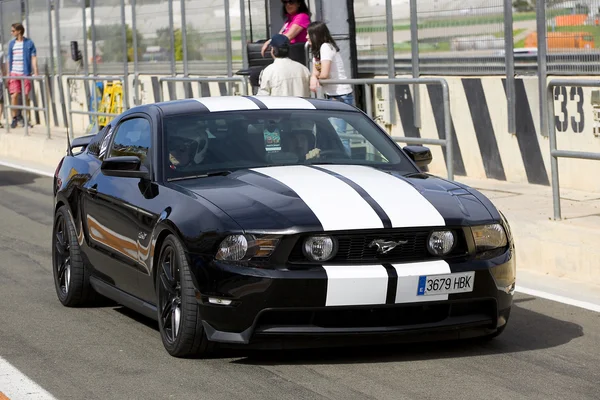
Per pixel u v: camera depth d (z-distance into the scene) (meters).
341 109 10.63
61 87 31.89
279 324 8.23
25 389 7.98
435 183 9.33
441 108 18.48
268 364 8.51
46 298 11.49
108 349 9.16
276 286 8.07
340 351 8.88
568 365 8.46
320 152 9.95
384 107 19.66
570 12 15.70
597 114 15.40
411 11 18.91
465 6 17.75
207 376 8.21
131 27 29.17
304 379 8.07
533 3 16.38
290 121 10.22
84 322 10.29
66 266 11.21
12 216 18.05
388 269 8.16
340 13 20.00
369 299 8.12
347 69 20.11
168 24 27.36
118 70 30.05
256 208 8.47
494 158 17.53
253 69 19.95
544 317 10.17
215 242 8.31
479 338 9.26
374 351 8.88
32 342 9.50
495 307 8.59
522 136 16.92
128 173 9.59
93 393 7.85
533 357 8.70
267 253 8.18
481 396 7.60
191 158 9.65
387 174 9.45
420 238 8.38
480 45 17.55
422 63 18.83
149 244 9.16
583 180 15.85
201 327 8.48
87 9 31.22
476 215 8.69
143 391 7.87
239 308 8.18
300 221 8.23
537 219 12.86
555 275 12.09
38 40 33.91
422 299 8.25
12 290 11.93
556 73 16.06
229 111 10.26
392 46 19.44
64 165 11.62
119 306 11.03
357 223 8.24
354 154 10.05
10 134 28.61
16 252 14.50
